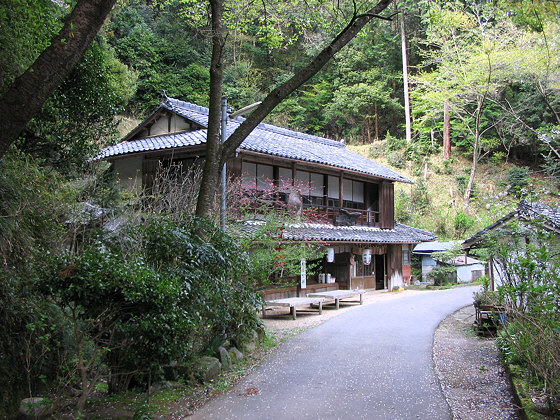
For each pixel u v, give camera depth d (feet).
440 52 102.22
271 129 68.80
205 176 25.76
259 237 35.91
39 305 19.45
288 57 126.31
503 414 18.06
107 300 15.29
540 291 18.60
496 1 28.71
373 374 24.53
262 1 32.53
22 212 20.72
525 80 83.46
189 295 18.58
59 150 31.01
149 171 50.01
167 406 19.27
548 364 16.83
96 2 14.93
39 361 18.52
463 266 81.61
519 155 122.72
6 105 13.67
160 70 100.94
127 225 29.17
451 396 20.67
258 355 29.60
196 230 22.04
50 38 25.73
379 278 75.87
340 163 61.21
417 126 123.03
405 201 105.40
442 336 35.45
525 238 30.19
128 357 18.35
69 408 17.66
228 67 104.01
